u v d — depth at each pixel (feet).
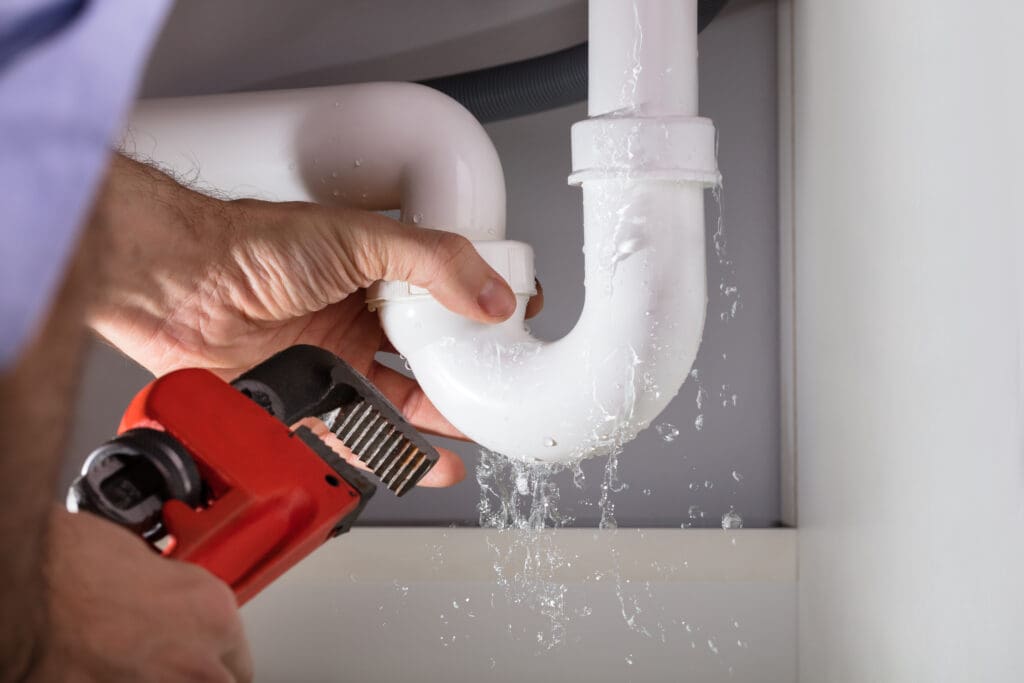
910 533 2.18
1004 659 1.73
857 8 2.45
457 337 2.17
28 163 0.51
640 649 3.05
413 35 3.11
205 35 3.15
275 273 2.27
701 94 3.10
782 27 3.04
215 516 1.46
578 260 3.13
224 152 2.53
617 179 1.97
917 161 2.11
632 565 3.06
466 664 3.05
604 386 2.03
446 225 2.31
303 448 1.59
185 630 1.22
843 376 2.61
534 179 3.13
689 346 2.04
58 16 0.54
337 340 2.65
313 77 3.16
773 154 3.10
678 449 3.16
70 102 0.52
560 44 3.07
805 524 2.95
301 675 3.08
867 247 2.42
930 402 2.06
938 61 1.99
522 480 3.19
